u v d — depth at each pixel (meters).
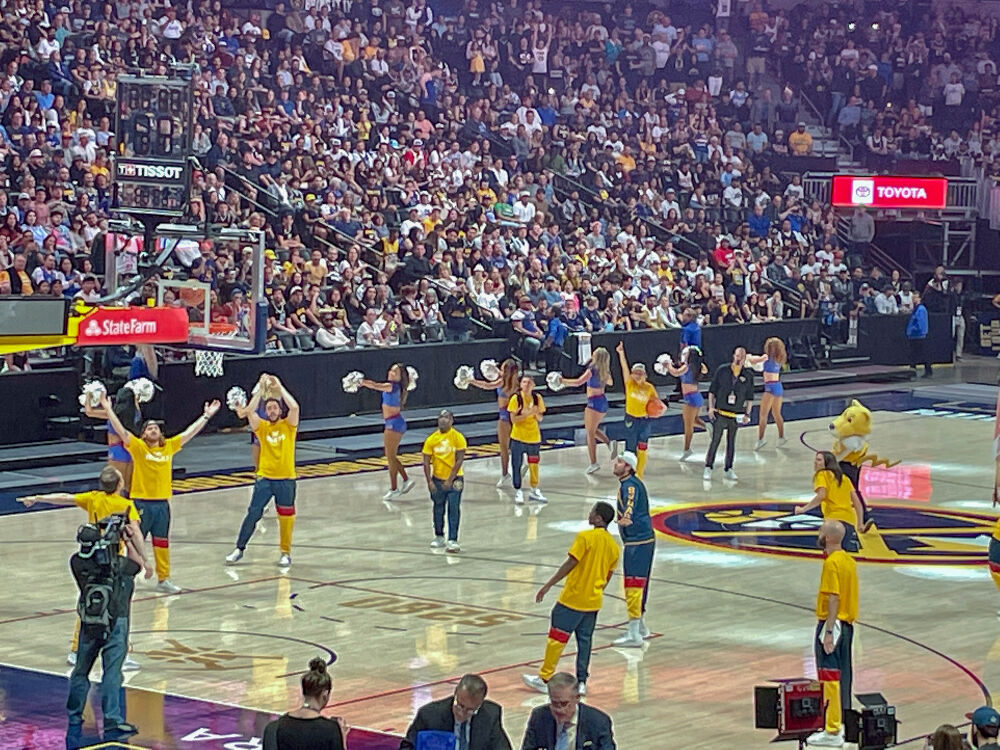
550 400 37.12
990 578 22.19
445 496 22.70
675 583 21.33
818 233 49.97
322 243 37.16
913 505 27.56
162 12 41.50
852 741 12.16
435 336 36.00
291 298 33.78
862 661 17.86
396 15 48.25
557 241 41.81
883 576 22.22
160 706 15.50
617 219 45.44
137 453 19.70
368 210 39.00
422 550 22.86
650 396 28.70
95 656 14.82
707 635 18.72
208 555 22.16
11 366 29.39
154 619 18.77
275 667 16.92
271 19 44.69
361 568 21.67
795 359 44.09
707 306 42.56
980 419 37.94
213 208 34.00
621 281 40.78
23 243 31.17
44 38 37.44
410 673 16.81
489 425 34.66
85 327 22.58
